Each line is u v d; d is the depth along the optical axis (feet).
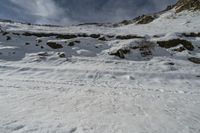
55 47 90.02
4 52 79.05
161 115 30.89
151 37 103.30
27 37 99.55
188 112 33.04
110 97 40.16
